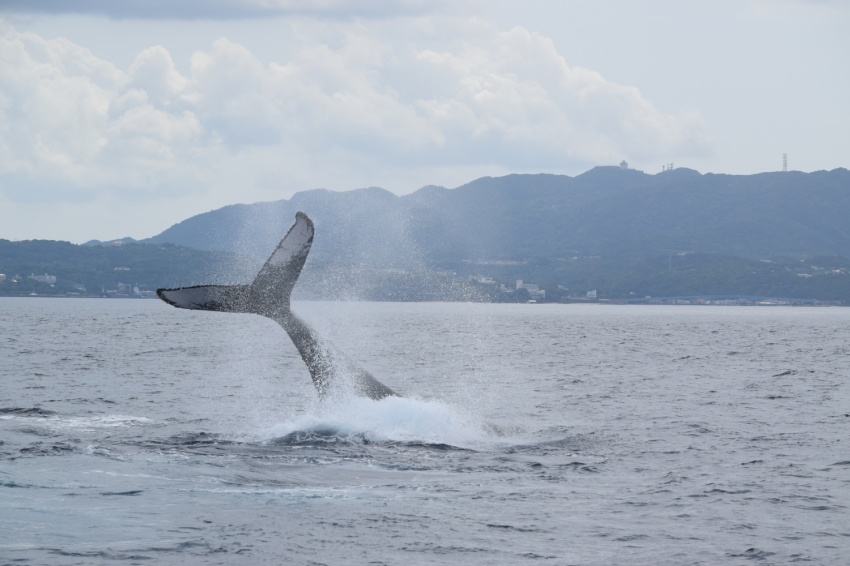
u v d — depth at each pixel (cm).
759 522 4209
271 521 4059
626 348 18850
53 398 8538
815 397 9544
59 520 3997
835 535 4012
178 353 15462
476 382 11144
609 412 8144
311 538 3838
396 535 3909
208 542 3753
